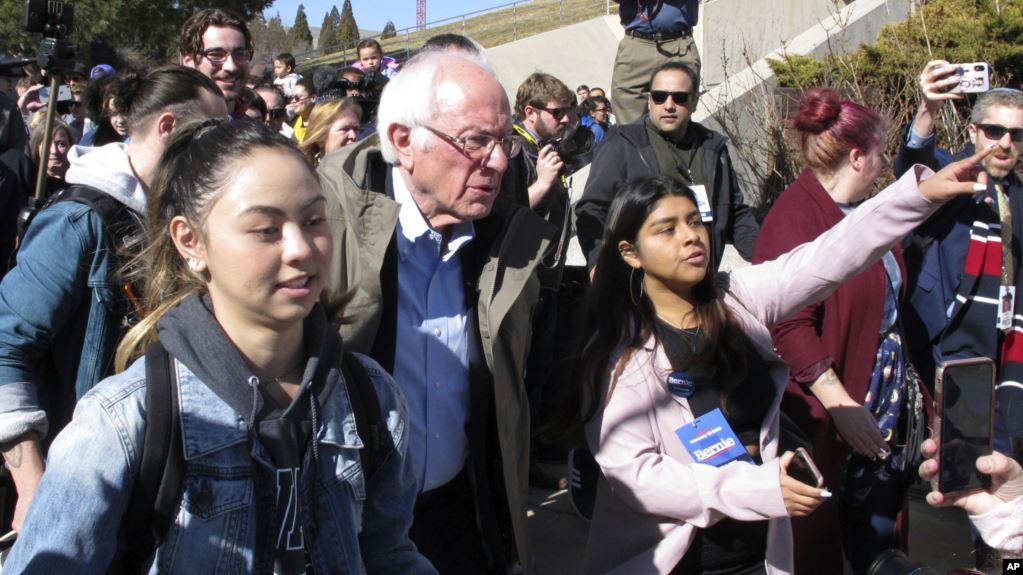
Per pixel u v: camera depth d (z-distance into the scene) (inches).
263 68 271.7
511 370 99.6
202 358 60.4
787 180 253.0
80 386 92.3
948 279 138.9
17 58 136.3
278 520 61.4
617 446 101.1
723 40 341.1
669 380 101.6
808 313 120.5
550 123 181.8
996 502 81.7
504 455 99.1
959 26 262.5
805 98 129.6
